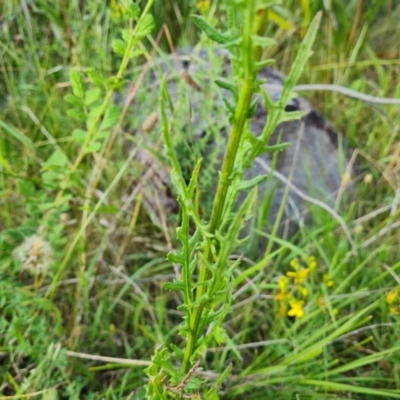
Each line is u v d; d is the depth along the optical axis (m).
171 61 1.71
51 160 1.21
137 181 1.57
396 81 2.04
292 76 0.39
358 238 1.51
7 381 1.13
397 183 1.65
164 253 1.46
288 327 1.30
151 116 1.36
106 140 1.39
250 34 0.35
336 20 2.13
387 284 1.35
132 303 1.38
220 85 0.41
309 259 1.24
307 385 1.15
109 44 1.65
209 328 1.03
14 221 1.42
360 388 1.06
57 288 1.32
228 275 0.53
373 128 1.87
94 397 1.14
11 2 1.61
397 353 1.19
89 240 1.43
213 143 1.47
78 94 1.10
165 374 0.69
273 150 0.43
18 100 1.58
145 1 1.93
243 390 1.13
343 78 1.90
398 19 2.22
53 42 1.74
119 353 1.28
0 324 1.05
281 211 1.39
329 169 1.64
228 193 0.50
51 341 1.16
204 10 1.40
